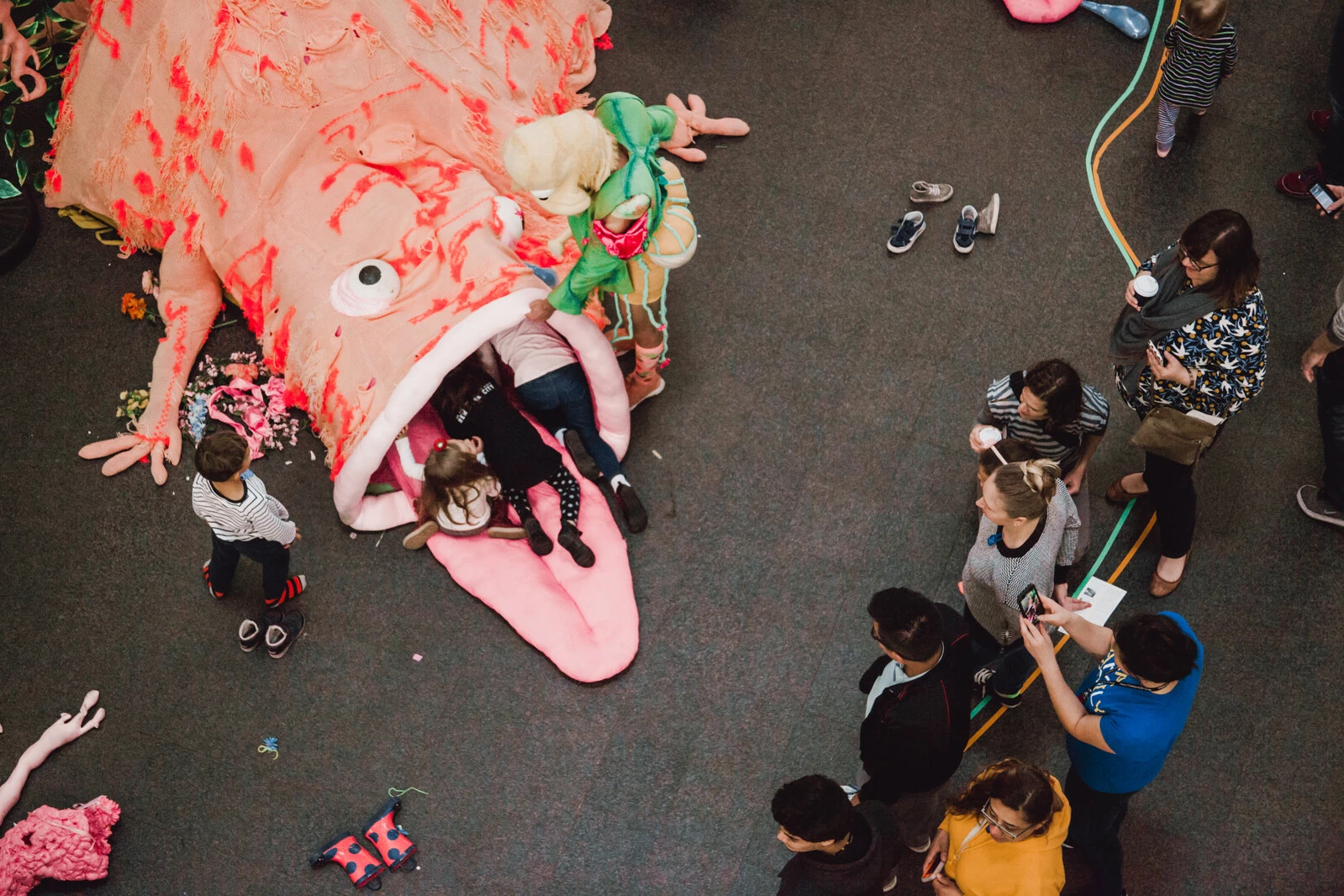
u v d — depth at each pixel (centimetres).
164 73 439
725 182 503
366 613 422
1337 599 415
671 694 407
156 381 453
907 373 463
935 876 310
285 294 428
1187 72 458
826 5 542
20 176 500
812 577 426
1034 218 492
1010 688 383
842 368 464
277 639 407
